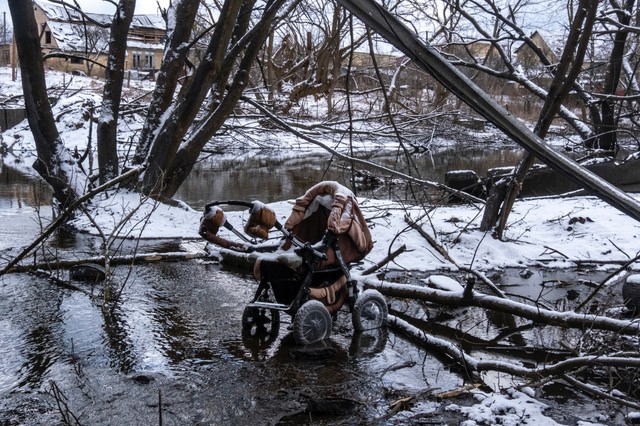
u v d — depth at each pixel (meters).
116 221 10.62
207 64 11.16
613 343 5.45
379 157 25.80
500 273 8.56
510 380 4.89
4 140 27.86
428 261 8.77
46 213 12.18
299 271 5.50
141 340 5.52
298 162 25.53
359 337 5.73
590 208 11.81
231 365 4.99
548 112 9.03
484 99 2.02
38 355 5.12
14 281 7.32
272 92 19.36
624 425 4.11
